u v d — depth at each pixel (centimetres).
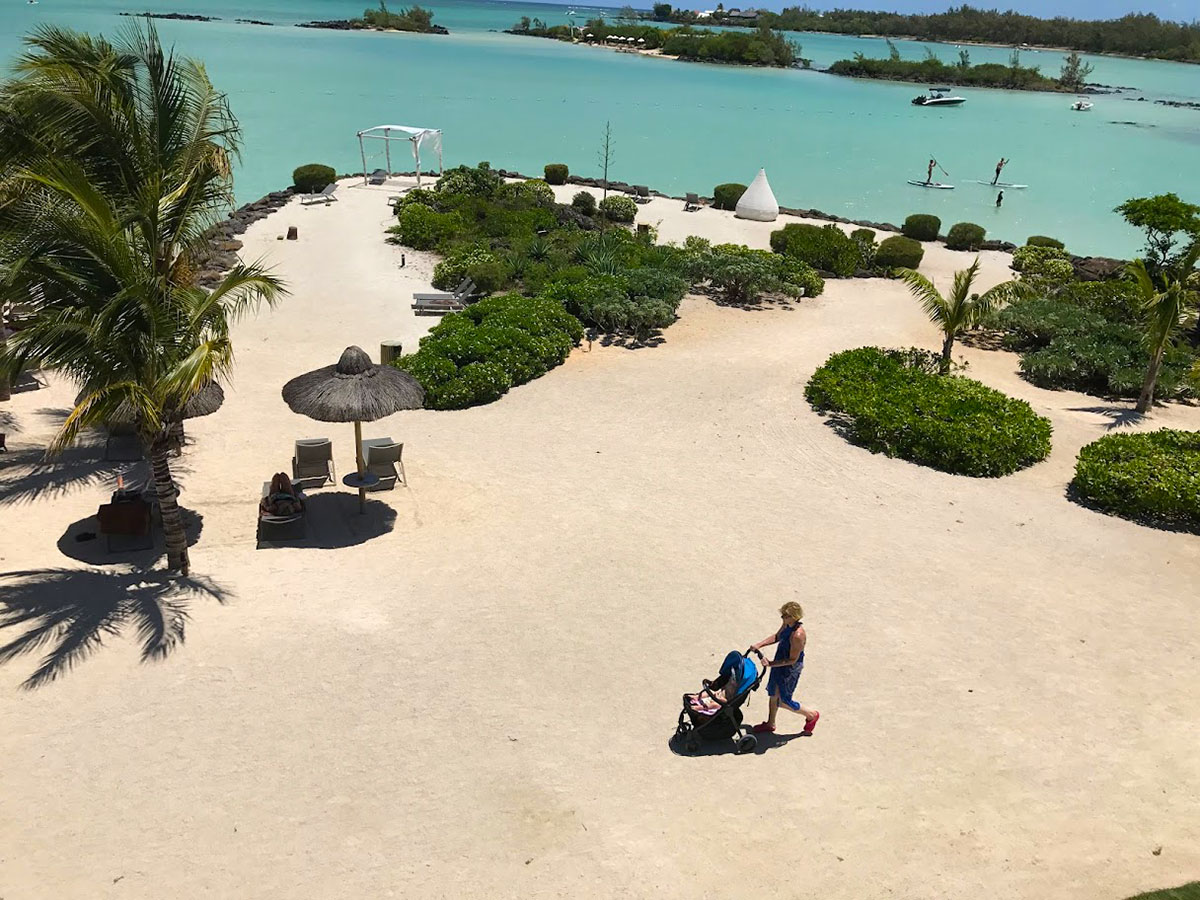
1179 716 934
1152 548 1351
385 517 1345
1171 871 711
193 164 1138
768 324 2517
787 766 830
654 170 5109
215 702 882
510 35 15775
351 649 987
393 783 782
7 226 1012
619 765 821
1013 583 1218
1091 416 1989
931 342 2464
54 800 743
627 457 1606
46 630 988
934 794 798
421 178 4200
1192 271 2303
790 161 5603
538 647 1009
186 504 1355
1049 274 3105
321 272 2747
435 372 1811
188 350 1070
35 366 967
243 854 697
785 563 1242
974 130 7369
